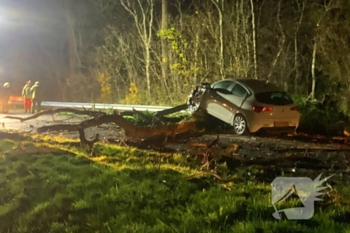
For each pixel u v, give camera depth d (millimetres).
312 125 16469
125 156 10828
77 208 7645
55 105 24984
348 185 8727
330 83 23516
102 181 8648
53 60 35906
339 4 21984
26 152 11102
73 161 10203
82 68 34406
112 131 15672
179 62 25094
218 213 6980
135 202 7652
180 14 26219
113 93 30250
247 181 8844
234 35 24172
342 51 22453
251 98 14711
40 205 7906
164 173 9078
